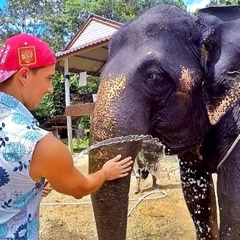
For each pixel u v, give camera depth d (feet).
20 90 5.12
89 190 5.77
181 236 15.11
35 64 5.06
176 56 7.53
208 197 9.72
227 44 7.84
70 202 20.08
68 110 15.52
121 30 7.96
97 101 7.20
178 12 8.11
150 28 7.68
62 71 50.11
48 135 5.01
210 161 8.54
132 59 7.36
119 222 6.72
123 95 7.06
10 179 4.91
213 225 10.02
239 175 7.72
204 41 7.93
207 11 8.37
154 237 15.12
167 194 19.97
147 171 8.61
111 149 6.72
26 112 5.13
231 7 8.23
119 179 6.66
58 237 15.67
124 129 6.83
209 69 7.86
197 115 7.86
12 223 5.14
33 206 5.29
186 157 9.35
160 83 7.35
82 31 52.85
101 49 42.73
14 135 4.89
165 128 7.64
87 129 61.00
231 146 7.86
